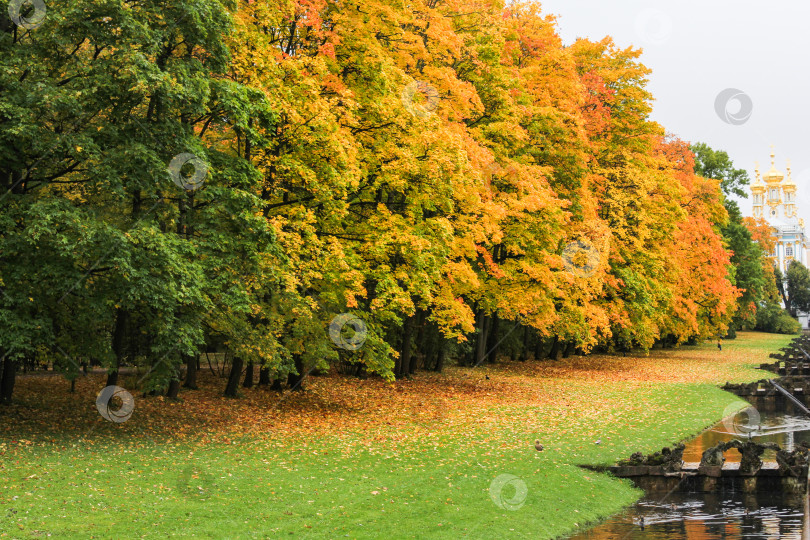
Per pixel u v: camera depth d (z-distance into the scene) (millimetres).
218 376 31453
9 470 13641
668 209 46312
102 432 17906
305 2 20641
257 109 18188
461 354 41969
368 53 23031
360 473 16078
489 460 17906
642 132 43188
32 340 15578
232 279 18500
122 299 15938
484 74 29812
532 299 33312
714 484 17391
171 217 19344
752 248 82250
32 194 17672
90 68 15805
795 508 15820
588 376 38531
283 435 19391
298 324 22078
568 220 33281
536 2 36438
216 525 12125
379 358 23156
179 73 16688
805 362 45156
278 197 22094
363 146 24172
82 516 11750
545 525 14094
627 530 14297
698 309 57469
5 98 15406
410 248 22906
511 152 32250
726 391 34688
